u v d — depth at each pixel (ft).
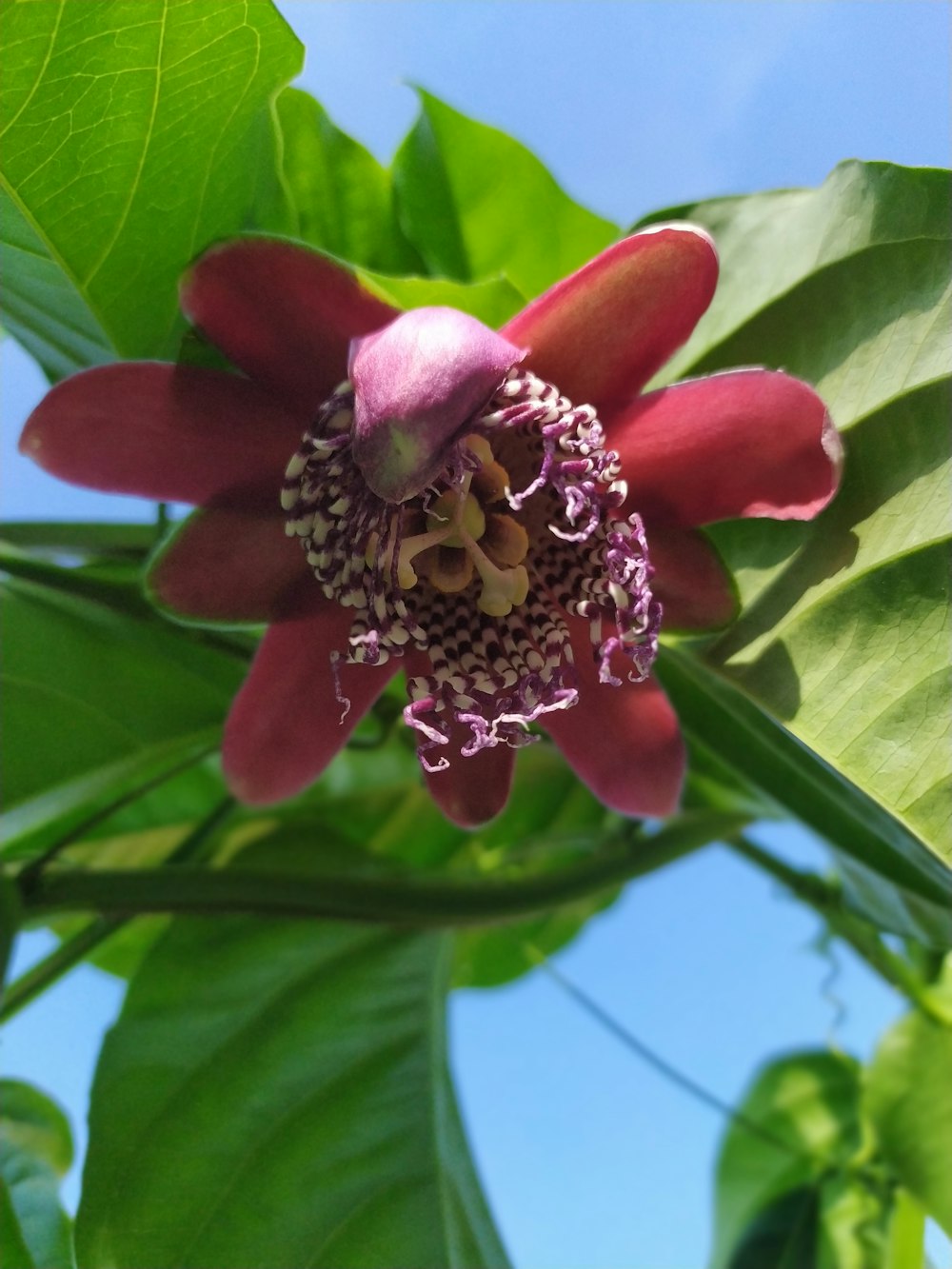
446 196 0.74
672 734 0.59
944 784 0.51
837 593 0.55
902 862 0.66
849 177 0.59
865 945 0.86
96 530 0.65
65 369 0.68
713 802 0.83
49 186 0.56
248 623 0.57
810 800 0.68
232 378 0.54
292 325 0.52
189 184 0.58
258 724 0.58
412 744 0.77
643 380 0.54
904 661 0.53
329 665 0.58
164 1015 0.66
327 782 0.83
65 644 0.63
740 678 0.56
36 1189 0.65
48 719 0.61
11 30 0.50
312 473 0.53
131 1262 0.59
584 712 0.59
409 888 0.70
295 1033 0.68
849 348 0.58
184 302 0.52
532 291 0.75
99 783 0.62
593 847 0.92
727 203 0.64
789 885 0.86
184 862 0.71
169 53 0.52
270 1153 0.64
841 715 0.53
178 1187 0.61
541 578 0.58
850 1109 0.93
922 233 0.56
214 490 0.55
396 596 0.56
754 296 0.62
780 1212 0.90
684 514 0.55
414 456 0.46
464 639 0.58
